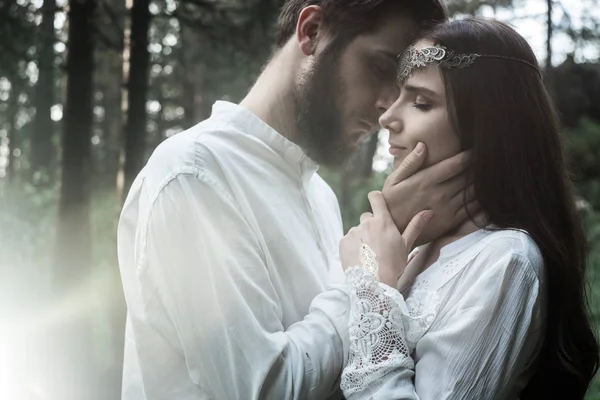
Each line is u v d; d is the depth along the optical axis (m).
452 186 1.59
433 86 1.57
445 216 1.60
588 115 7.99
